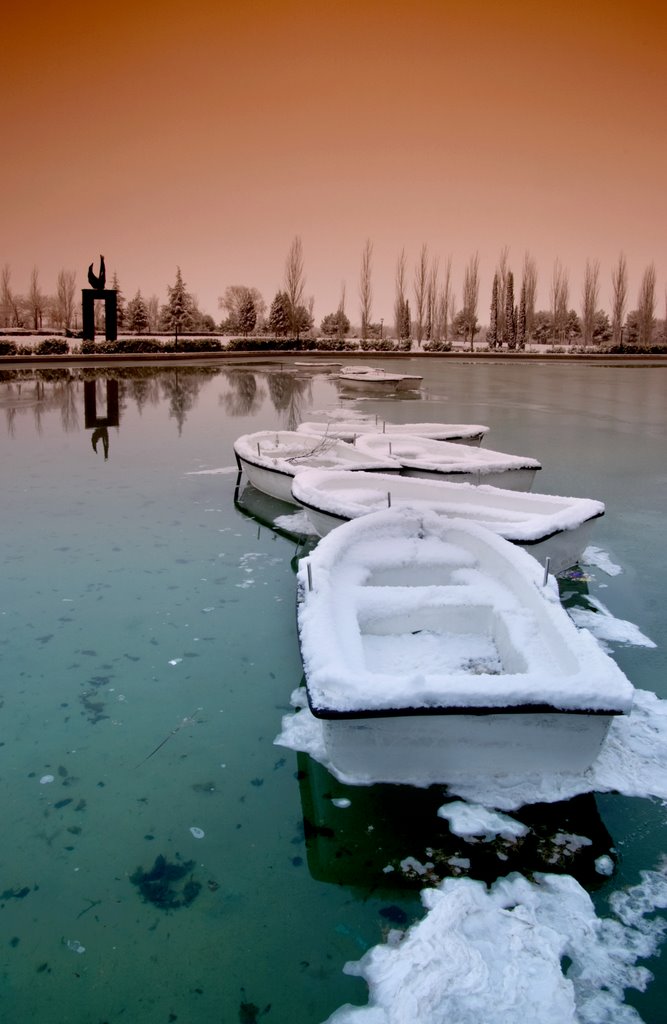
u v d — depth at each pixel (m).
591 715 2.87
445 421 14.73
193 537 6.69
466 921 2.50
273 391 20.34
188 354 32.78
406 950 2.38
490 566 4.50
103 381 22.23
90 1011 2.24
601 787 3.15
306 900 2.64
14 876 2.74
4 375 23.41
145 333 51.16
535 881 2.71
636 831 2.95
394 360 37.78
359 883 2.71
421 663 3.77
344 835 2.92
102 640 4.63
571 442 12.43
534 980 2.27
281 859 2.83
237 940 2.48
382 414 15.73
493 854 2.83
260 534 6.79
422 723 2.93
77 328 58.97
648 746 3.45
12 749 3.51
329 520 5.77
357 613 3.88
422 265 50.25
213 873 2.77
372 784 3.15
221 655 4.46
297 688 4.09
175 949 2.45
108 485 8.65
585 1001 2.24
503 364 35.72
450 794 3.09
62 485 8.63
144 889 2.69
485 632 4.06
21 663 4.32
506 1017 2.15
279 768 3.39
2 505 7.70
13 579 5.61
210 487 8.56
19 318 60.59
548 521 5.22
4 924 2.53
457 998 2.21
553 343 58.50
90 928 2.52
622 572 5.97
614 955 2.41
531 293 55.19
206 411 15.84
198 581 5.64
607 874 2.76
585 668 3.00
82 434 12.47
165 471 9.47
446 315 59.38
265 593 5.42
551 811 3.02
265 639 4.68
